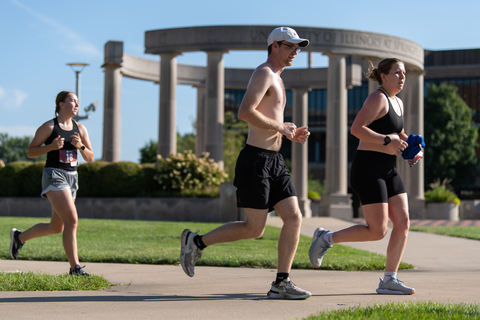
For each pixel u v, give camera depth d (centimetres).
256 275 626
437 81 5088
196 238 475
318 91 5200
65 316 351
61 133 570
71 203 559
